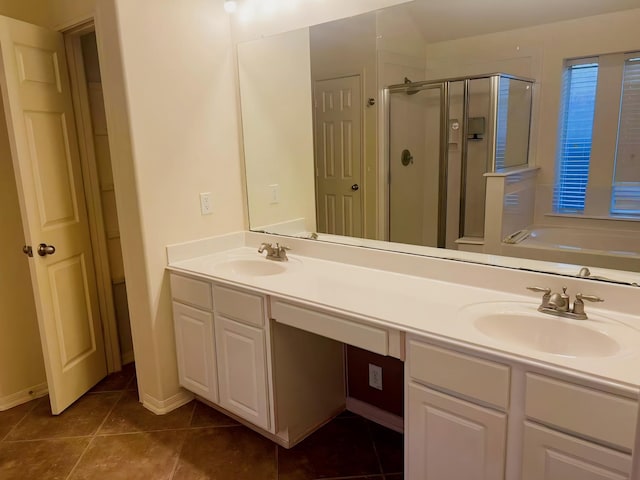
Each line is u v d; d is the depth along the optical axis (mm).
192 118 2494
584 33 1605
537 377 1277
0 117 2471
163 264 2453
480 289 1894
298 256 2541
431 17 1908
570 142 1684
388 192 2178
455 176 1963
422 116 2014
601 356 1439
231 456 2195
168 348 2539
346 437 2322
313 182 2439
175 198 2465
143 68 2254
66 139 2568
